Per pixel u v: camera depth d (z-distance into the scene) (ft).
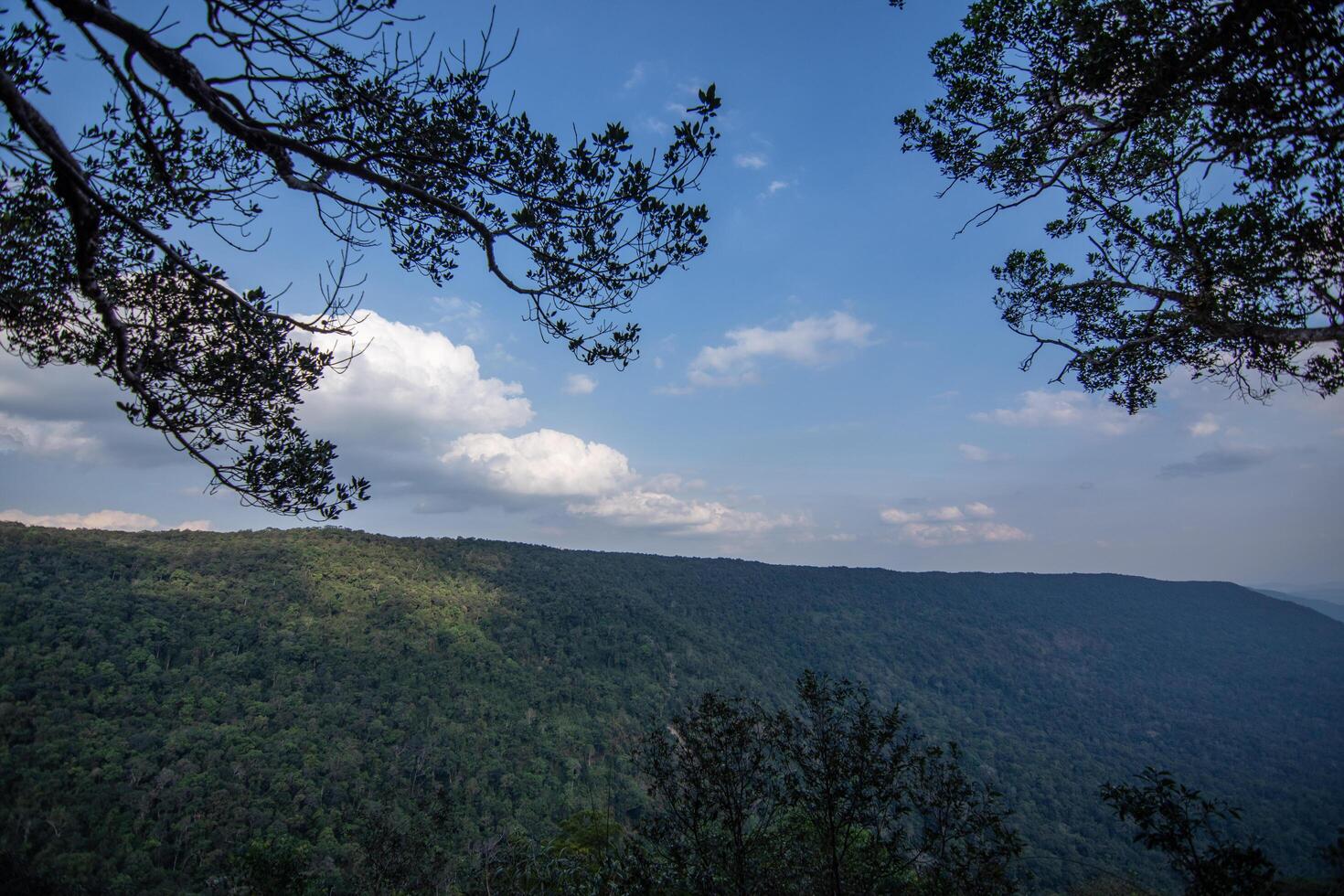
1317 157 13.61
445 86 12.14
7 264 12.88
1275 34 12.12
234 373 14.14
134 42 8.37
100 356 13.55
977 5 18.76
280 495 14.06
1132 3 14.88
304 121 11.68
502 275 12.60
